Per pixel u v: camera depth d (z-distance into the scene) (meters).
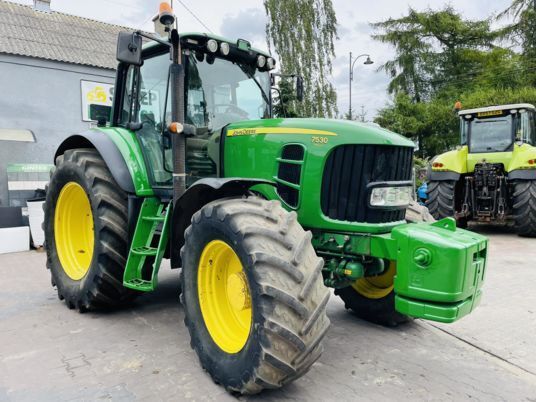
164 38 3.70
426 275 2.56
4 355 3.11
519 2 23.20
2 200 10.74
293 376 2.38
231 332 2.77
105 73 12.66
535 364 3.06
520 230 8.01
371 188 2.96
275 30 22.30
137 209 3.73
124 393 2.58
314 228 3.15
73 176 4.09
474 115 8.76
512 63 24.39
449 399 2.57
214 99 3.76
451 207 8.41
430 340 3.47
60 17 14.93
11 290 4.84
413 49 27.36
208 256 2.84
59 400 2.51
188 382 2.72
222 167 3.59
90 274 3.82
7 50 11.23
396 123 24.14
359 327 3.76
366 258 3.14
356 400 2.54
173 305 4.27
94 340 3.38
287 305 2.29
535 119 8.86
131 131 4.03
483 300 4.43
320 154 3.02
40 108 11.71
